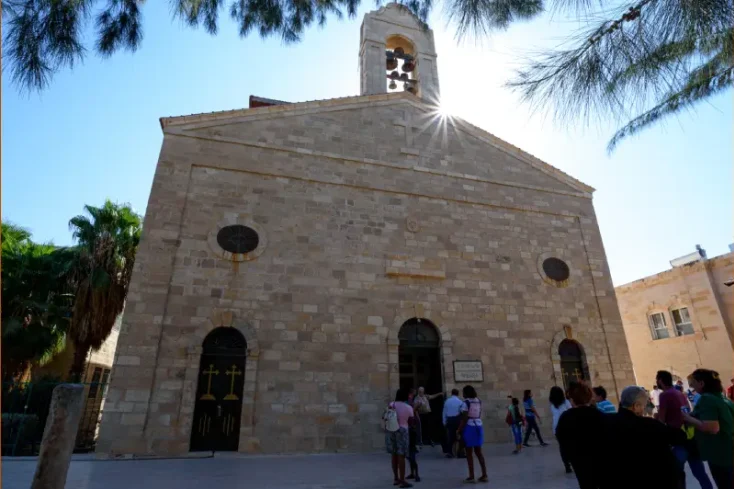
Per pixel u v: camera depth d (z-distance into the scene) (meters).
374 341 14.82
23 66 5.02
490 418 15.16
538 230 18.98
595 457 3.98
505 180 19.45
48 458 5.67
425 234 17.08
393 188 17.41
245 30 6.60
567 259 18.84
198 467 10.36
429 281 16.33
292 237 15.29
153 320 12.95
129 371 12.30
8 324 16.23
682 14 3.89
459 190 18.42
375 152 17.83
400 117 18.97
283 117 17.09
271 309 14.13
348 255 15.69
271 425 12.90
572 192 20.45
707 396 5.54
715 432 5.31
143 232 13.84
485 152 19.75
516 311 17.00
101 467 10.16
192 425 12.48
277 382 13.39
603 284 18.84
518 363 16.22
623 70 4.23
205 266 14.01
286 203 15.73
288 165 16.31
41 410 14.81
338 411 13.64
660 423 3.89
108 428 11.71
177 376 12.63
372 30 21.34
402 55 21.78
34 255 18.92
